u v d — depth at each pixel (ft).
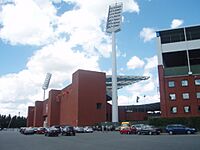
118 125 246.06
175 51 211.20
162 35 222.28
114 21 279.08
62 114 329.72
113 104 260.21
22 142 96.89
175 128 147.43
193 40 210.18
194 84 199.41
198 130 172.35
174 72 207.41
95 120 273.54
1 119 522.06
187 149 57.26
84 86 276.00
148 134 148.05
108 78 330.95
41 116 426.10
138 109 377.09
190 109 196.03
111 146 71.31
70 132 157.28
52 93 352.08
